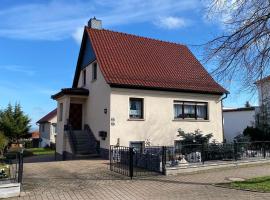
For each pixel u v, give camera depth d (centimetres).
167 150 1422
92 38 2222
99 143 2005
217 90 2283
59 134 2384
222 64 979
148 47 2427
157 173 1311
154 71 2183
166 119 2081
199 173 1360
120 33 2408
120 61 2122
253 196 910
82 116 2333
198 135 1777
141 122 1986
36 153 3341
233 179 1205
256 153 1677
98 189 1037
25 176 1273
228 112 3180
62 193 977
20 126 4031
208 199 885
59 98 2402
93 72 2214
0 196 913
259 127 2620
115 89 1914
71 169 1452
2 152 1705
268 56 945
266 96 1067
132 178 1227
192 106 2227
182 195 941
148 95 2030
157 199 900
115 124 1891
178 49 2592
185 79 2233
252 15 934
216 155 1552
